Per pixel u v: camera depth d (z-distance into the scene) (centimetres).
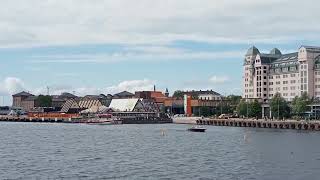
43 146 12375
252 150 11381
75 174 7262
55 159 9194
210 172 7538
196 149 11712
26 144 13050
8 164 8331
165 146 12656
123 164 8494
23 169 7731
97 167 8056
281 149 11662
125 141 14600
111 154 10312
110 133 19625
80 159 9244
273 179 6981
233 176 7169
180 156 9956
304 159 9419
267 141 14550
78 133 19512
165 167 8112
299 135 18000
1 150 11056
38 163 8506
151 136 17475
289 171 7725
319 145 12925
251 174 7369
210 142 14212
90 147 12181
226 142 14188
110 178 6944
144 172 7519
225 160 9175
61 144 13150
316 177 7194
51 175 7144
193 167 8112
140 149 11675
